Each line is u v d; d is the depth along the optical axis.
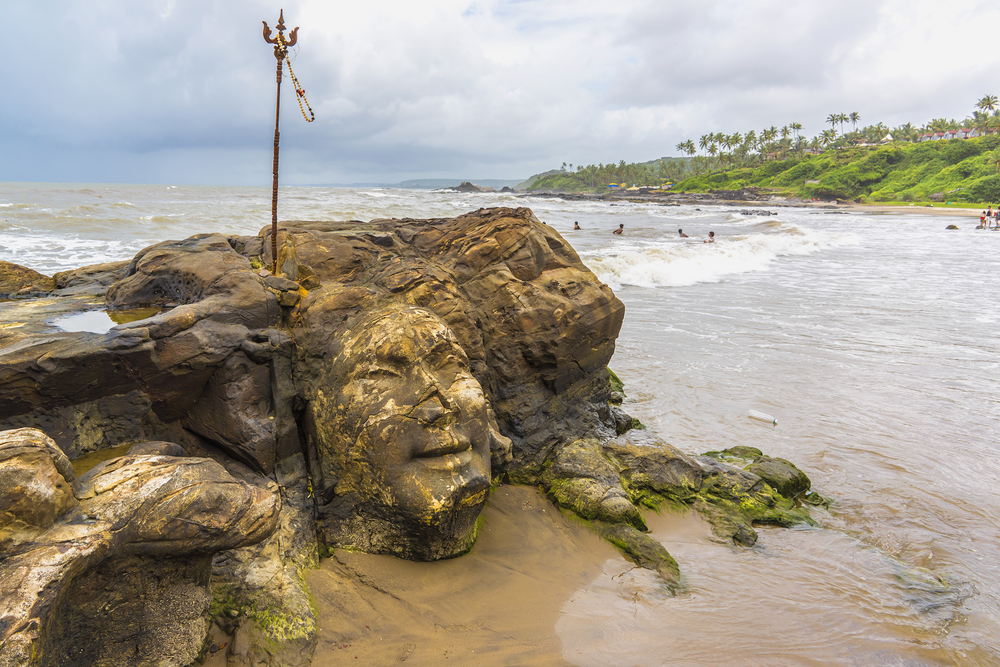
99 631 3.18
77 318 5.05
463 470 4.66
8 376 3.72
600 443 7.22
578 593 4.77
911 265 26.39
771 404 9.40
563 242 7.74
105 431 4.28
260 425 4.65
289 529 4.52
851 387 10.22
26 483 2.79
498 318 6.70
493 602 4.50
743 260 25.33
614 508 5.83
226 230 23.77
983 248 34.69
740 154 187.38
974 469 7.49
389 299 5.70
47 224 21.36
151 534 3.18
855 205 112.00
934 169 123.38
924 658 4.30
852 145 161.25
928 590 5.15
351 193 88.69
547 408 7.05
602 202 105.75
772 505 6.40
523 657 3.98
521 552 5.21
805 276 22.56
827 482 7.13
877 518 6.41
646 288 18.84
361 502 4.72
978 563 5.64
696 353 11.90
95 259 14.77
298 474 4.93
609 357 7.87
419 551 4.75
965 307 16.89
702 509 6.33
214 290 4.93
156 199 46.06
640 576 5.12
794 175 143.75
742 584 5.14
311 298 5.24
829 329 14.09
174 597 3.50
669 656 4.16
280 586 4.05
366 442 4.55
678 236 33.38
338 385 4.79
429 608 4.32
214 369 4.59
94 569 3.04
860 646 4.39
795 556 5.65
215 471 3.62
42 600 2.61
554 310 6.67
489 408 6.28
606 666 3.99
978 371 11.19
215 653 3.67
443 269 6.69
